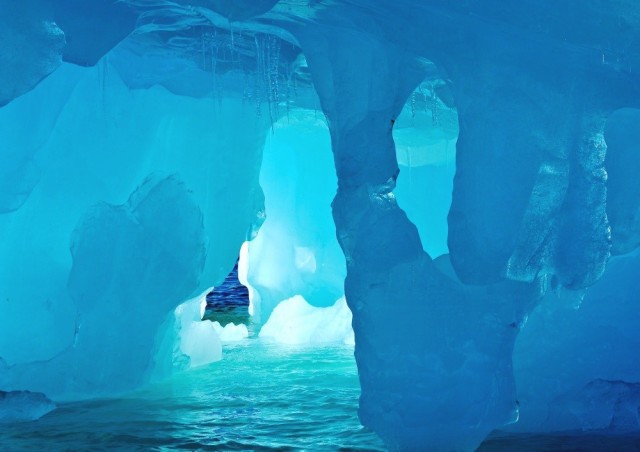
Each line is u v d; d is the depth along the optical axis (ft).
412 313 16.44
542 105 16.85
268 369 26.81
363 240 16.85
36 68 16.87
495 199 16.85
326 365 27.37
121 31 18.08
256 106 26.35
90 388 22.59
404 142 33.17
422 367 16.25
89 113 23.49
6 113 21.02
